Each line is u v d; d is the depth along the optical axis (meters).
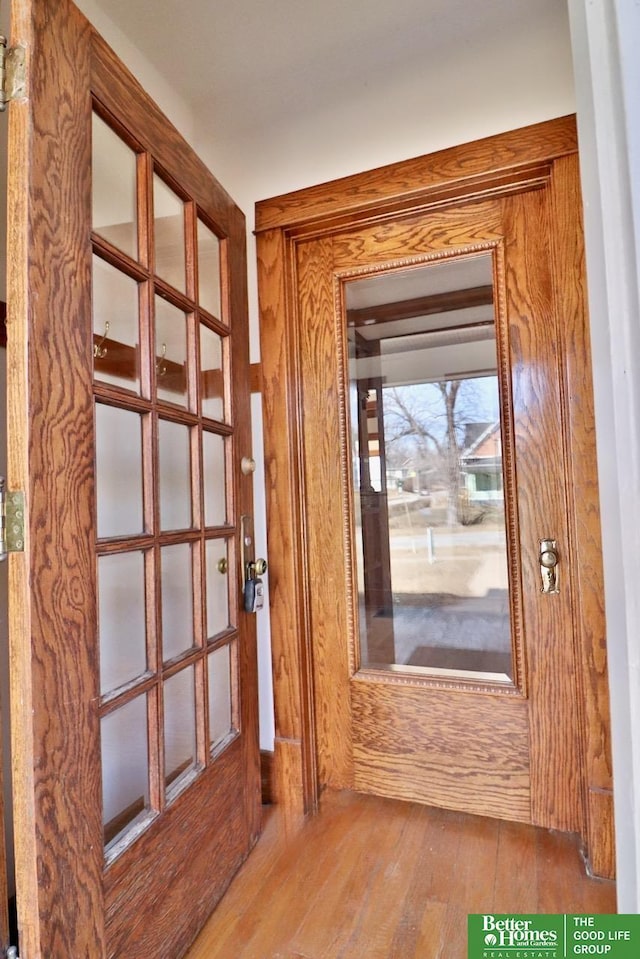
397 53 1.55
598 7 0.59
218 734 1.41
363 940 1.19
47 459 0.86
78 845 0.88
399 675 1.73
